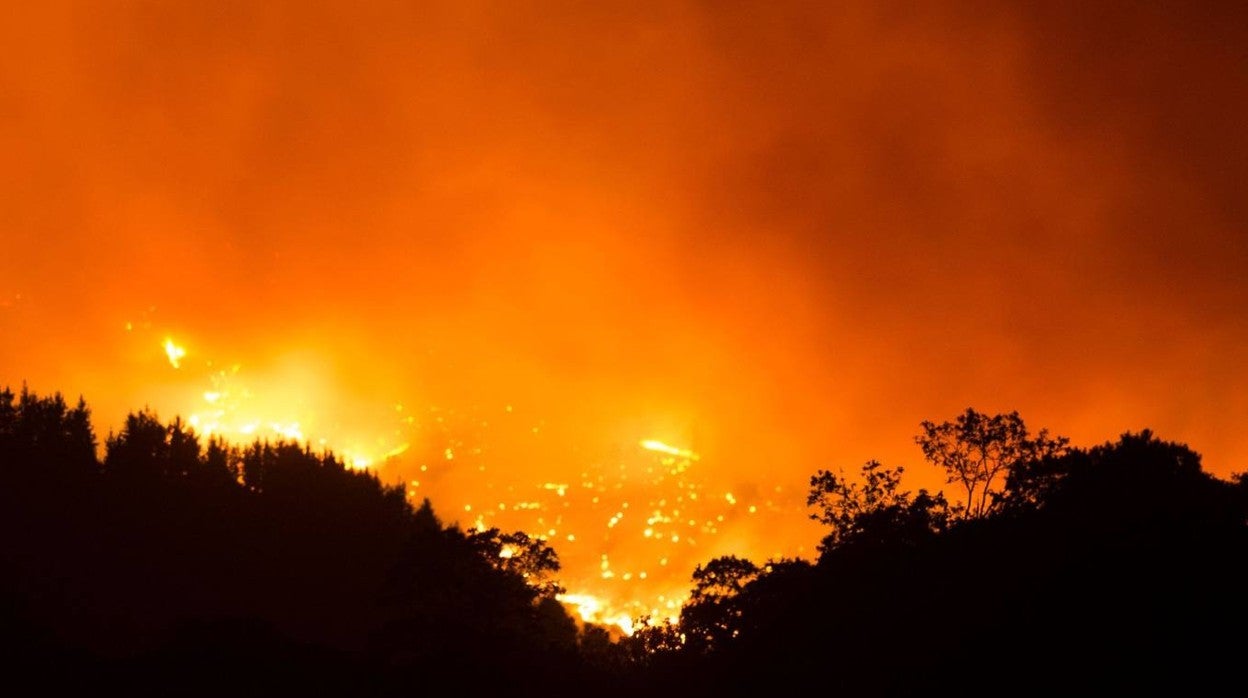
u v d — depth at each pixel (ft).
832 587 124.36
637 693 130.52
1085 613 106.73
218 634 138.10
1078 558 113.39
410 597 138.00
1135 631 102.89
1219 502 117.60
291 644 138.21
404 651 139.95
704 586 139.95
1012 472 125.70
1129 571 109.50
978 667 106.32
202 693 127.85
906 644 113.50
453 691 128.16
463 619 137.80
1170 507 116.78
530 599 141.28
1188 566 108.37
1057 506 121.29
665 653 138.51
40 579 156.66
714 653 132.46
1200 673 96.94
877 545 123.75
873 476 131.34
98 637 151.43
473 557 138.31
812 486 132.77
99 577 163.63
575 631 163.73
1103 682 98.94
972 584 116.47
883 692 109.29
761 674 122.11
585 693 130.93
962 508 127.03
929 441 129.18
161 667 133.28
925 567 120.67
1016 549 117.91
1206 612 102.73
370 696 127.75
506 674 131.54
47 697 127.54
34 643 138.92
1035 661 103.91
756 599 133.08
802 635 123.13
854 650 116.26
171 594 166.81
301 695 127.54
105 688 129.70
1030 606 110.11
